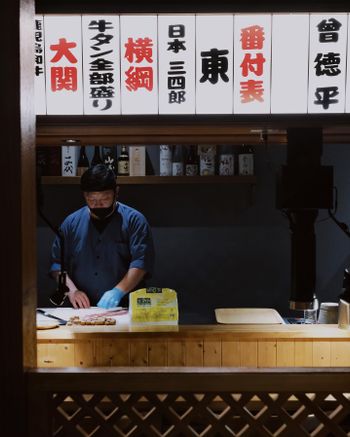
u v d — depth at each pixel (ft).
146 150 17.30
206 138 11.38
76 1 9.00
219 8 8.92
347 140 12.07
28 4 7.63
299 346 10.93
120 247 14.51
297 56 9.15
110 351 10.94
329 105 9.24
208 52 9.15
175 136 11.01
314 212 10.22
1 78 7.25
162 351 10.94
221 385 7.03
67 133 10.43
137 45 9.16
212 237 18.10
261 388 7.02
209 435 7.16
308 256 10.27
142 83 9.24
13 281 7.28
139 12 8.98
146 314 11.57
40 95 9.31
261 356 10.92
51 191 17.81
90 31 9.18
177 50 9.16
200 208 18.01
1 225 7.29
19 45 7.22
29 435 7.20
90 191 13.46
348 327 11.02
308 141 10.01
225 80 9.21
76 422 7.23
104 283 14.66
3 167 7.28
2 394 7.23
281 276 18.16
